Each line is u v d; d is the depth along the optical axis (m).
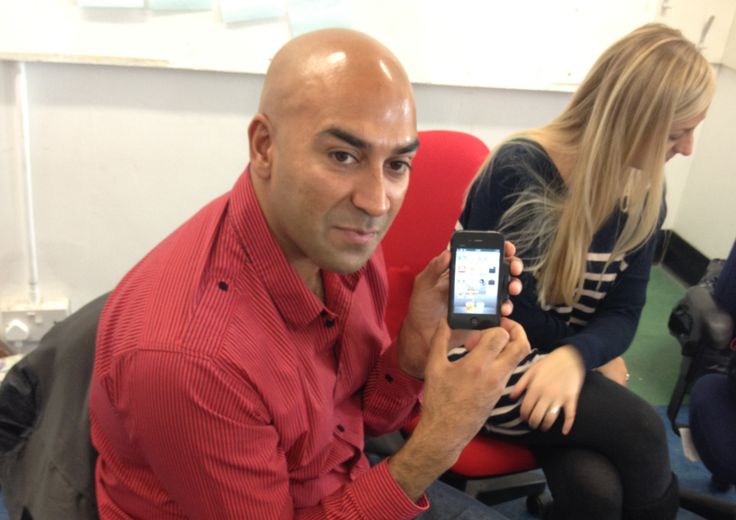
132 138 1.95
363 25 1.91
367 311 1.03
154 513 0.85
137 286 0.80
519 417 1.23
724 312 1.43
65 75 1.83
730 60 2.48
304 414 0.87
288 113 0.69
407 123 0.71
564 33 2.04
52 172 1.94
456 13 1.94
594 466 1.19
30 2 1.70
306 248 0.75
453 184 1.42
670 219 2.95
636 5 2.05
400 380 1.07
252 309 0.80
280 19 1.84
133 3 1.75
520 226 1.32
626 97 1.21
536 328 1.35
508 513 1.78
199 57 1.85
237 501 0.78
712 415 1.33
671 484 1.26
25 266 2.03
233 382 0.74
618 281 1.40
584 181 1.26
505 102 2.14
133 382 0.73
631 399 1.24
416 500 0.90
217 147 2.01
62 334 0.93
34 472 0.90
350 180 0.70
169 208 2.07
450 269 0.97
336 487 0.99
